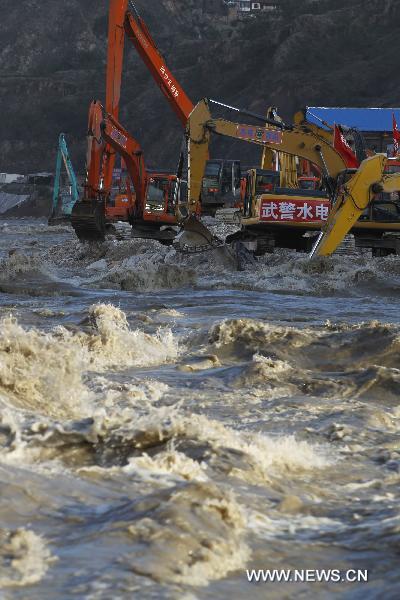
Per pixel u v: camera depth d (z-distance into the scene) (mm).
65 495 11586
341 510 12719
